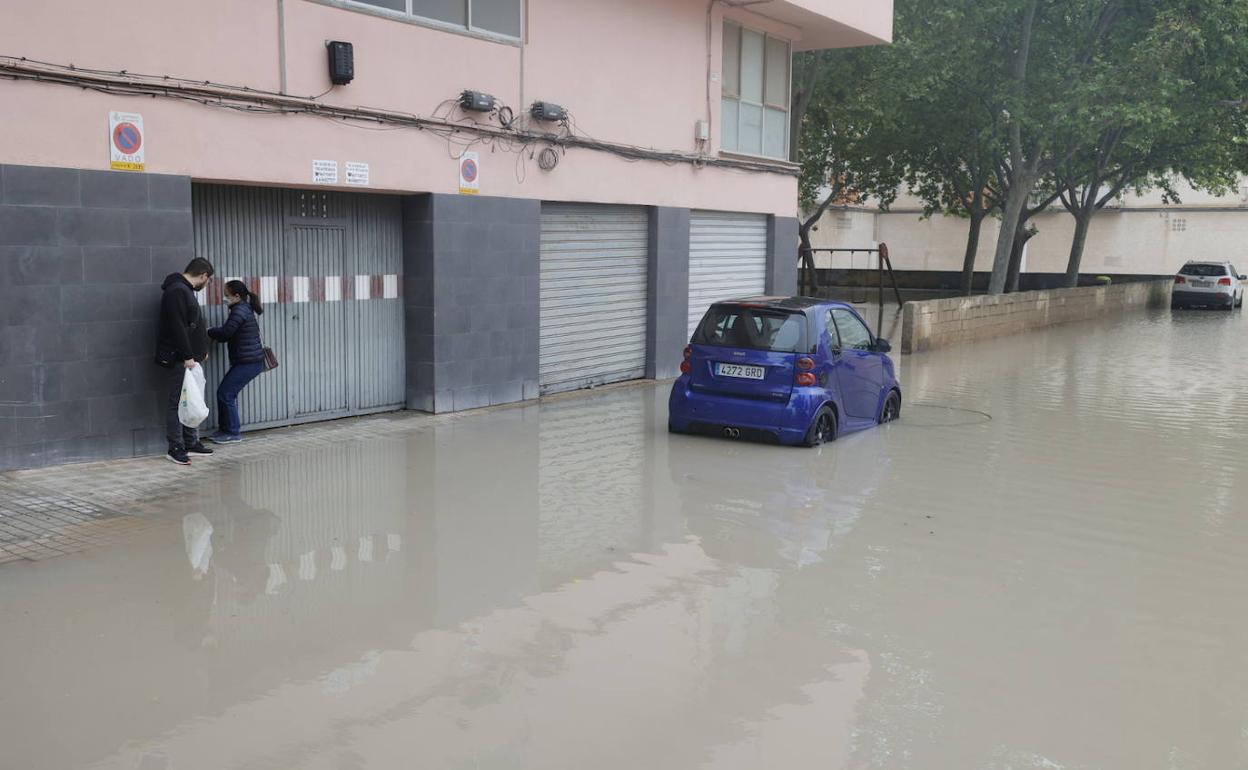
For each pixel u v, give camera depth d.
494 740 4.13
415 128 10.99
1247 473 9.66
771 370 10.26
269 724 4.23
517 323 12.67
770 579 6.28
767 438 10.51
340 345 11.06
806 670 4.90
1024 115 24.78
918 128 28.86
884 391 11.96
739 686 4.70
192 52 8.91
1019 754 4.12
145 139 8.61
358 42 10.33
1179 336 24.45
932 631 5.47
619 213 14.58
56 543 6.60
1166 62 22.66
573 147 13.25
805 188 32.31
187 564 6.28
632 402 13.19
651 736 4.19
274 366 9.93
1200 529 7.68
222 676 4.69
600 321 14.46
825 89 24.34
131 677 4.66
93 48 8.23
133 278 8.62
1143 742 4.25
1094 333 25.31
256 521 7.26
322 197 10.70
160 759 3.92
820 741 4.18
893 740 4.21
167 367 8.70
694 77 15.53
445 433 10.70
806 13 16.55
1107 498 8.60
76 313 8.30
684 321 15.86
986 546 7.12
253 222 10.05
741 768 3.95
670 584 6.14
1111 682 4.86
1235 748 4.22
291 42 9.70
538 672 4.81
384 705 4.43
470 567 6.38
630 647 5.14
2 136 7.77
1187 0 22.61
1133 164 32.91
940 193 35.22
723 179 16.47
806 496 8.42
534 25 12.46
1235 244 44.41
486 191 11.98
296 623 5.37
